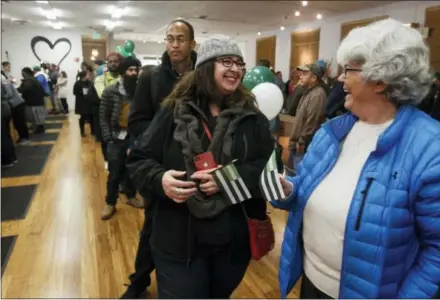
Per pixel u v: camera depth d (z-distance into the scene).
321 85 3.17
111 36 14.70
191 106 1.19
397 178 0.82
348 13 9.23
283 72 12.48
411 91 0.84
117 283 2.20
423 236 0.83
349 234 0.89
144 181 1.19
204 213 1.11
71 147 6.17
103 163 5.12
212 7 8.71
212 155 1.12
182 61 1.75
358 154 0.94
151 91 1.75
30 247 2.61
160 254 1.22
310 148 1.08
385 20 0.88
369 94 0.88
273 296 2.10
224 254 1.23
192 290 1.20
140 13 9.74
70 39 13.11
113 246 2.67
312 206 1.00
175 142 1.18
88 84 6.97
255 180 1.15
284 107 5.43
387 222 0.83
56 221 3.09
